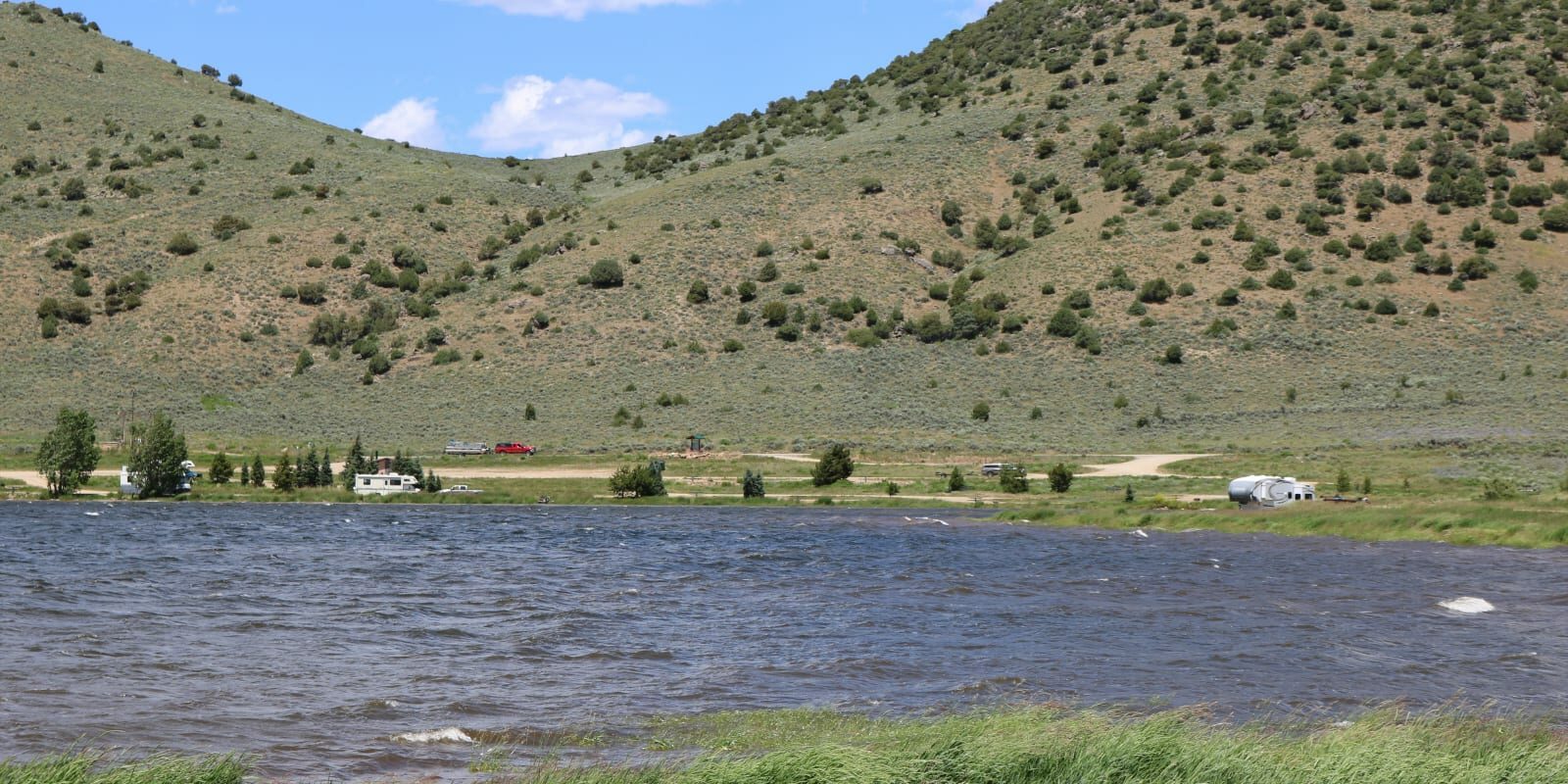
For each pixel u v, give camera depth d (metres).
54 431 94.00
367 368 148.38
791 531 69.00
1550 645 32.00
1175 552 56.91
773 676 28.00
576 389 140.38
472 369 146.25
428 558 53.75
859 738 20.84
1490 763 17.39
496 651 31.08
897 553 56.47
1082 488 94.56
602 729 22.69
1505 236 162.62
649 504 91.88
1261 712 24.30
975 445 119.38
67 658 28.86
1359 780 16.61
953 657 30.34
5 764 17.08
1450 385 130.62
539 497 94.12
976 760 16.84
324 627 34.31
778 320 155.25
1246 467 102.50
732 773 16.44
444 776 19.22
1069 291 157.88
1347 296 152.25
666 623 35.59
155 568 47.78
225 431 127.75
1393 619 36.22
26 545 56.56
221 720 23.17
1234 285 156.12
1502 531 61.56
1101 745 17.47
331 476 101.12
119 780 16.80
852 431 126.00
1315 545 60.03
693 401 136.25
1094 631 34.16
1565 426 113.62
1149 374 139.25
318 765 19.91
